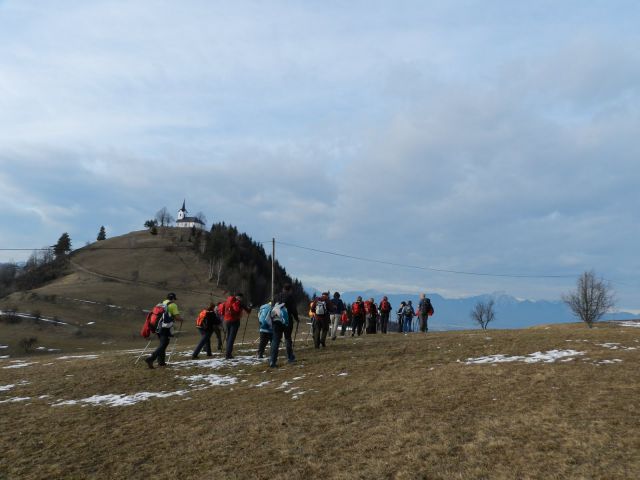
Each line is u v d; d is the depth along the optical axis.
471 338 19.94
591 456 7.13
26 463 9.41
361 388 12.37
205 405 12.33
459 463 7.44
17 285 162.25
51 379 16.78
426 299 28.92
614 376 11.27
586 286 54.22
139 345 79.88
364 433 9.13
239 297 18.64
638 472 6.50
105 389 14.85
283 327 16.33
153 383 15.16
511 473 6.91
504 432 8.39
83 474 8.76
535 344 16.86
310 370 15.20
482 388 11.20
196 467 8.57
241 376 15.32
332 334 24.61
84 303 118.00
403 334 27.44
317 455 8.45
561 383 11.02
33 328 93.69
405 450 8.12
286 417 10.59
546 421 8.68
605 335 18.84
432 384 11.99
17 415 12.68
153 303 127.88
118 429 11.03
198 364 17.45
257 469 8.17
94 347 81.94
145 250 187.75
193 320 110.88
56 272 166.62
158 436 10.34
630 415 8.55
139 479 8.36
